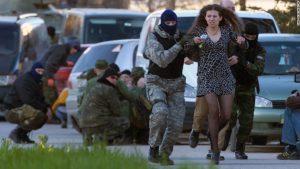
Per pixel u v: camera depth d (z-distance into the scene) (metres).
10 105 42.53
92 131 40.22
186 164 23.86
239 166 30.22
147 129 41.25
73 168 22.84
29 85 42.28
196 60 30.19
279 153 36.50
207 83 29.89
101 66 42.78
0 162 24.53
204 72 29.95
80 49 61.78
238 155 33.22
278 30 44.50
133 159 24.61
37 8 81.62
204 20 30.19
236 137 33.34
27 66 66.25
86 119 40.22
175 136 30.89
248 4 55.47
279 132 36.97
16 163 23.98
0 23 67.19
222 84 29.92
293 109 33.53
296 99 33.34
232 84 30.08
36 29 68.94
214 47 29.86
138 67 42.25
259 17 44.50
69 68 58.22
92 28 66.50
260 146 39.78
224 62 29.97
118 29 66.69
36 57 67.62
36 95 42.31
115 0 95.44
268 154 36.00
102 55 49.50
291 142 33.50
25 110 41.81
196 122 31.05
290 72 38.47
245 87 32.34
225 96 30.02
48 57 58.25
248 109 32.66
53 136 47.69
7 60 65.06
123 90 40.62
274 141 42.47
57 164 23.27
